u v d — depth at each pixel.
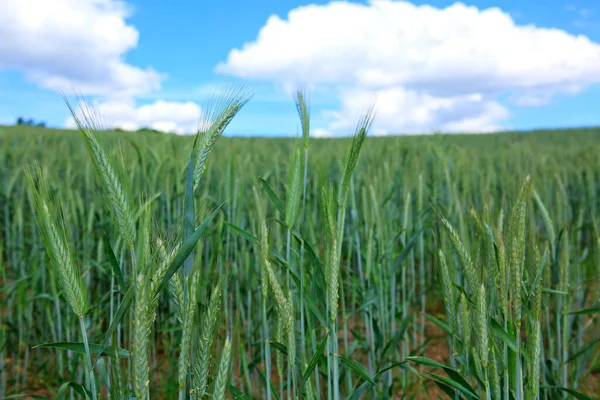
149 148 6.10
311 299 2.31
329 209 2.16
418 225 4.47
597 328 3.62
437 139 9.30
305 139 2.43
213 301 1.69
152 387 4.02
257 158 7.89
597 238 2.83
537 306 1.94
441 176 6.43
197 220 1.96
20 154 7.95
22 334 3.93
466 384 2.08
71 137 15.12
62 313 4.36
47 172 4.93
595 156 8.69
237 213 3.62
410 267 4.80
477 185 6.42
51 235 1.60
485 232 2.14
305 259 2.95
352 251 4.82
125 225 1.56
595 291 4.06
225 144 10.73
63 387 2.11
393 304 3.60
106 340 1.57
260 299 3.97
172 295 1.68
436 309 5.50
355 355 4.10
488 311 2.05
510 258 1.88
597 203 7.51
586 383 3.85
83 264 4.32
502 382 2.19
